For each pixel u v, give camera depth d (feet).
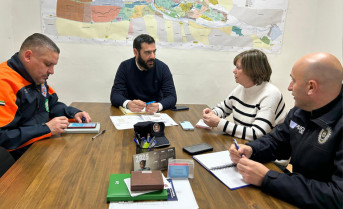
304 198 2.60
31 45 4.23
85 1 7.98
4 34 7.82
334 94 2.84
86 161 3.39
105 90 8.87
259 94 4.88
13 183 2.79
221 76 9.23
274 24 8.91
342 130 2.76
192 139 4.37
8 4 7.73
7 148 3.81
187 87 9.21
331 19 8.30
